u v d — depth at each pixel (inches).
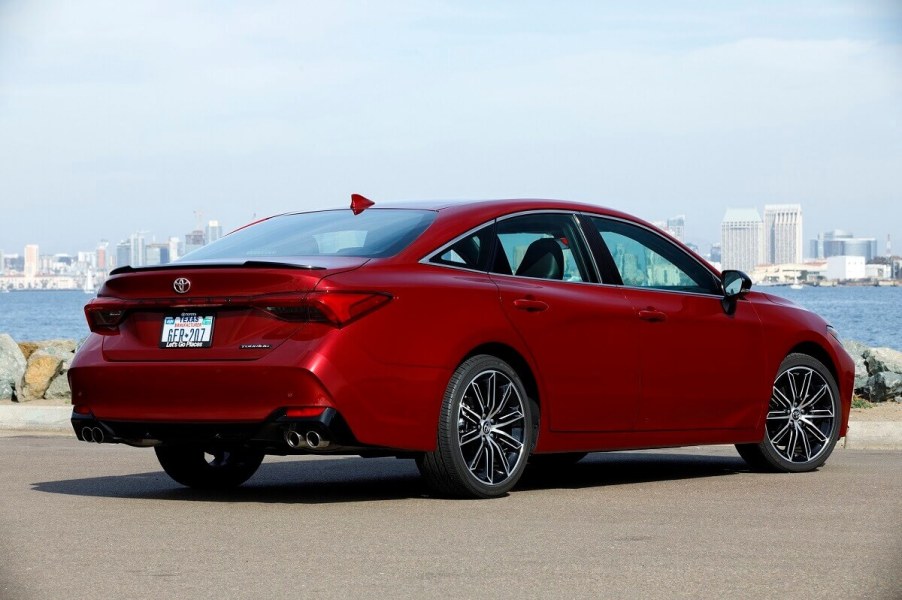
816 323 403.2
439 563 230.1
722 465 413.7
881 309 5679.1
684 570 223.5
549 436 331.0
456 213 329.4
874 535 261.3
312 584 212.2
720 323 371.6
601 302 343.0
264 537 258.5
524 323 323.3
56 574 221.3
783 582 213.2
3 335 703.1
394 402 297.6
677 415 360.5
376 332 295.7
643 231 368.5
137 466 406.9
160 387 303.4
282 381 288.8
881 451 468.8
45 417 572.1
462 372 309.7
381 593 205.2
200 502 315.6
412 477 378.9
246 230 352.5
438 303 307.1
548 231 344.2
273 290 294.5
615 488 344.2
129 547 247.4
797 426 393.7
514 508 300.5
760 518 285.3
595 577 217.5
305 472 394.9
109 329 318.3
